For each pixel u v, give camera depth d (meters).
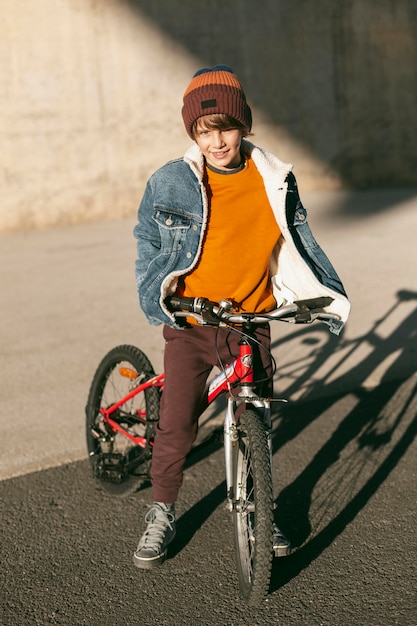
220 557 3.31
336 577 3.10
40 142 11.25
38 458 4.30
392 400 4.81
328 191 13.16
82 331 6.56
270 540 2.78
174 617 2.93
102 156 11.63
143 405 4.00
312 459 4.13
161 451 3.25
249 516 3.04
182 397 3.19
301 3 12.47
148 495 3.89
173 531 3.32
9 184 11.19
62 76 11.22
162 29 11.62
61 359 5.91
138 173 11.88
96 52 11.34
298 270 3.12
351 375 5.25
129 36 11.45
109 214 11.83
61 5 11.03
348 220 10.69
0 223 11.25
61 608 3.02
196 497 3.82
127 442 4.37
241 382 2.98
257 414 3.01
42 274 8.66
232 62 12.20
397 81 13.09
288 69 12.59
